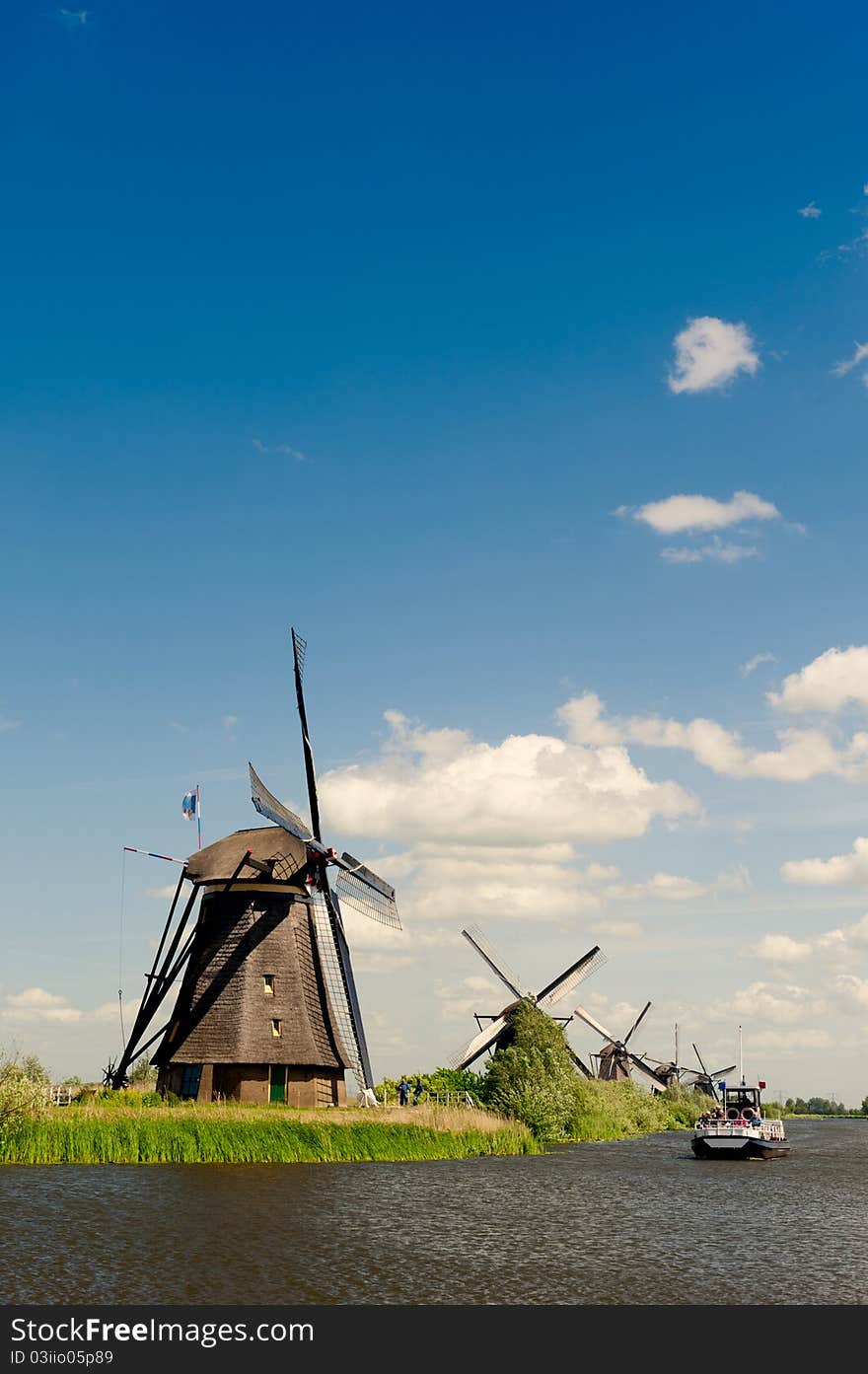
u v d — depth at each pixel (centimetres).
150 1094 5881
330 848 6388
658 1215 3903
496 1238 3306
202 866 6425
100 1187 3947
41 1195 3719
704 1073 15238
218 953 6209
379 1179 4581
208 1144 4862
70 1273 2684
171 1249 2967
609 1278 2841
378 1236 3259
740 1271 2953
